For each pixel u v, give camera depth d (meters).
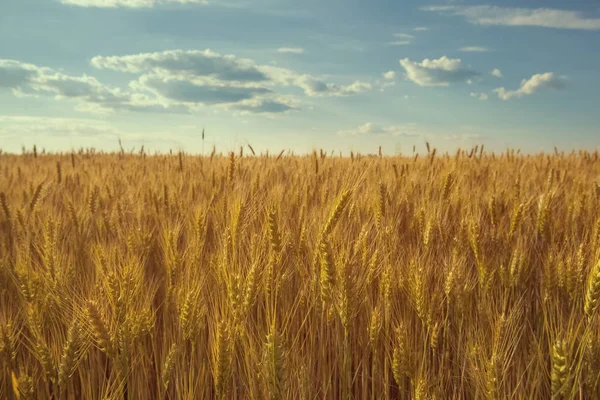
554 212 5.82
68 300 3.52
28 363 3.44
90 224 6.13
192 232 5.09
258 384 2.69
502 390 2.83
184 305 3.08
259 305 3.54
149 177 9.42
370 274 3.62
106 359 3.56
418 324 3.68
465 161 11.87
